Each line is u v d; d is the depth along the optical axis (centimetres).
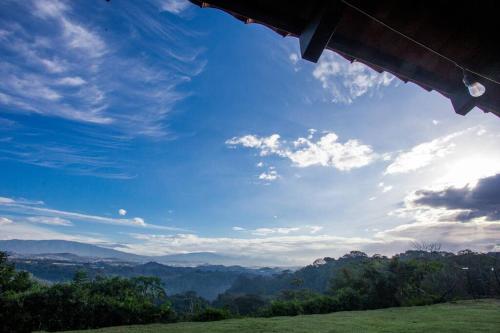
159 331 1266
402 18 266
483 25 275
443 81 360
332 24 255
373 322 1491
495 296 2955
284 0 264
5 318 1285
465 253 4469
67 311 1401
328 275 7525
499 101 365
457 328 1234
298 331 1241
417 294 2745
